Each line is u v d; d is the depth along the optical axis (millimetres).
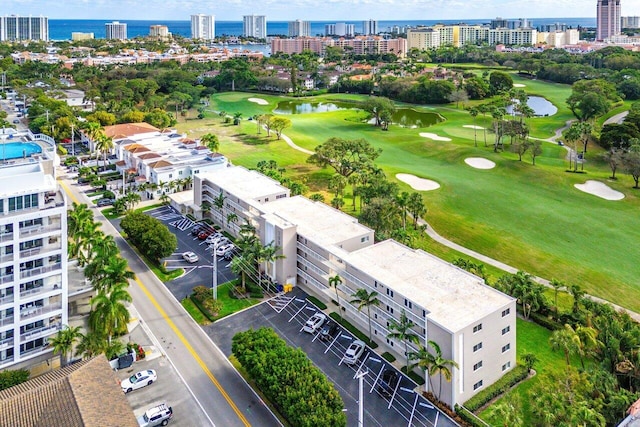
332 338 64125
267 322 67750
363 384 55844
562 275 80125
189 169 119688
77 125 163125
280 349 54312
